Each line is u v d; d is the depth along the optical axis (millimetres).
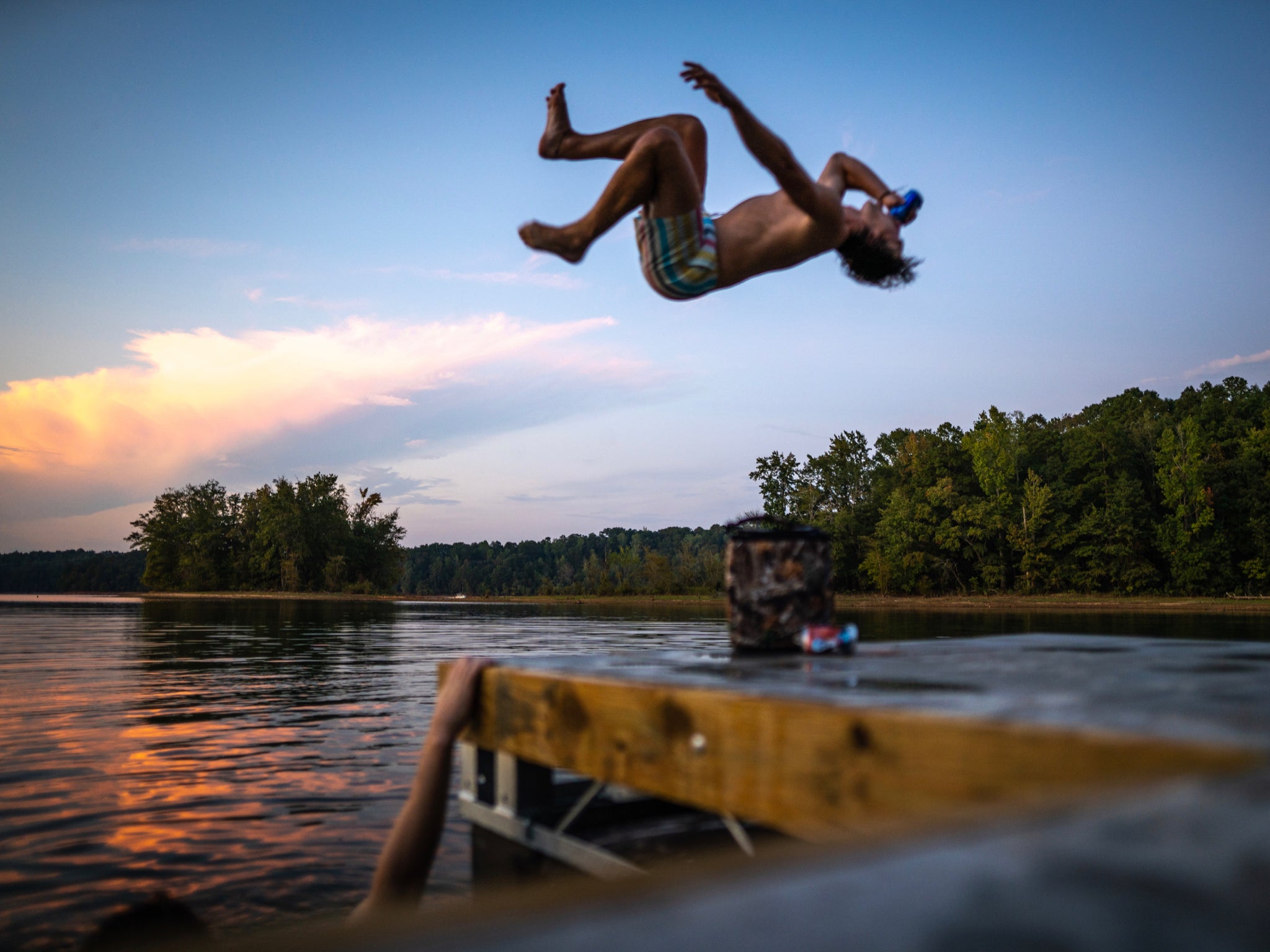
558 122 2992
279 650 15211
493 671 2084
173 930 2234
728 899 385
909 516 56938
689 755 1469
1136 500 50250
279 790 4926
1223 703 1267
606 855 1891
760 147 2502
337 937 338
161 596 73812
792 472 66938
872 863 446
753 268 2805
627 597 70438
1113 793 611
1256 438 50031
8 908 3219
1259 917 349
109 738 6426
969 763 1058
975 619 29875
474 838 2385
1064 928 336
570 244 2719
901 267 3033
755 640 2285
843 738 1221
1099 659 2137
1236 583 48312
